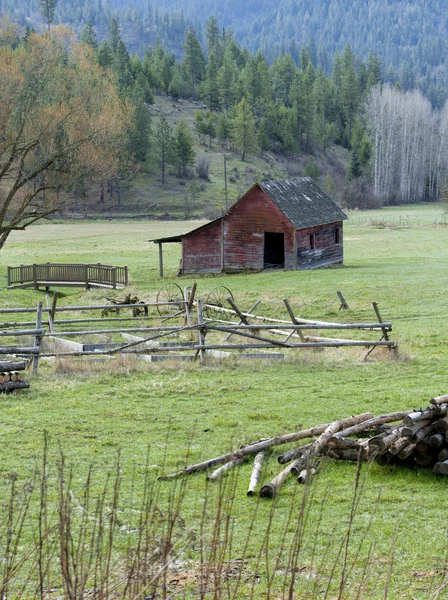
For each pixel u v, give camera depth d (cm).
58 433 1525
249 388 1991
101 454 1377
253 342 2838
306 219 5962
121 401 1823
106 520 1036
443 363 2378
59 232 11050
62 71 5519
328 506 1120
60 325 3603
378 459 1259
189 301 3022
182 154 19112
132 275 6388
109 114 5488
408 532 1034
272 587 860
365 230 10019
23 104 5172
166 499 1118
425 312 3816
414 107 19588
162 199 17600
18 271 6066
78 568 800
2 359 2255
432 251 7138
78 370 2164
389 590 868
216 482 1191
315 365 2327
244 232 6012
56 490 1163
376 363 2362
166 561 631
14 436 1495
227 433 1527
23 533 991
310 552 962
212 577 866
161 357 2402
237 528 1028
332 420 1639
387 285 4653
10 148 5359
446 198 12112
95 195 16725
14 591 833
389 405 1781
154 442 1458
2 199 6353
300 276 5391
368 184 19025
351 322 3738
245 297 4634
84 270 5700
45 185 5434
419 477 1245
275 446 1383
